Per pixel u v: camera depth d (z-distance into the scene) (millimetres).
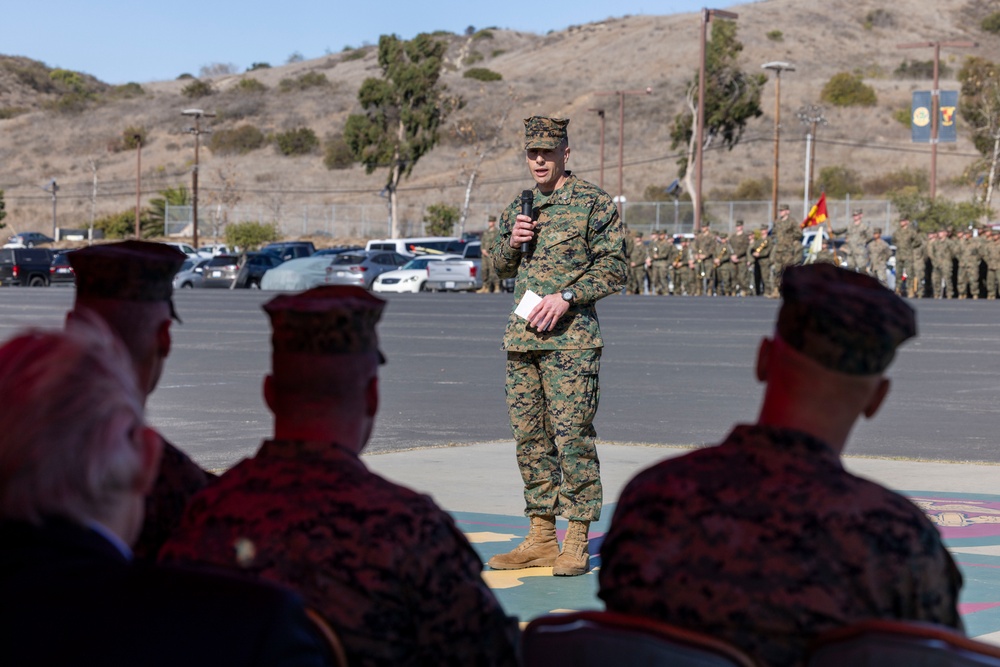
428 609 2580
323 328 2674
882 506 2389
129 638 1796
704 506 2434
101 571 1835
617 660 2357
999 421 11914
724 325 23922
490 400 13570
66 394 1759
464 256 43000
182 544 2641
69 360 1786
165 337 3328
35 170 102500
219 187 91375
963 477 8922
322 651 2166
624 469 9234
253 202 86438
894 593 2342
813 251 36625
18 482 1747
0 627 1771
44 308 30969
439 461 9617
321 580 2520
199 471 3359
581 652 2404
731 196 81312
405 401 13477
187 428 11523
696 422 11891
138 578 1861
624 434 11156
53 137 110562
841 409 2455
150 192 93438
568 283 6316
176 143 105125
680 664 2295
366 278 41719
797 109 99625
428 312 28375
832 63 119562
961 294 34312
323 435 2701
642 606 2447
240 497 2645
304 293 2812
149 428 1926
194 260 46469
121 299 3217
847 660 2195
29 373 1761
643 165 88875
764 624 2338
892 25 132250
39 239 76000
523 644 2533
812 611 2318
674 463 2562
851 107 100125
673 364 17078
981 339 20656
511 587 6031
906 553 2350
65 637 1776
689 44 120500
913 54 125062
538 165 6434
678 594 2404
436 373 16250
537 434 6449
